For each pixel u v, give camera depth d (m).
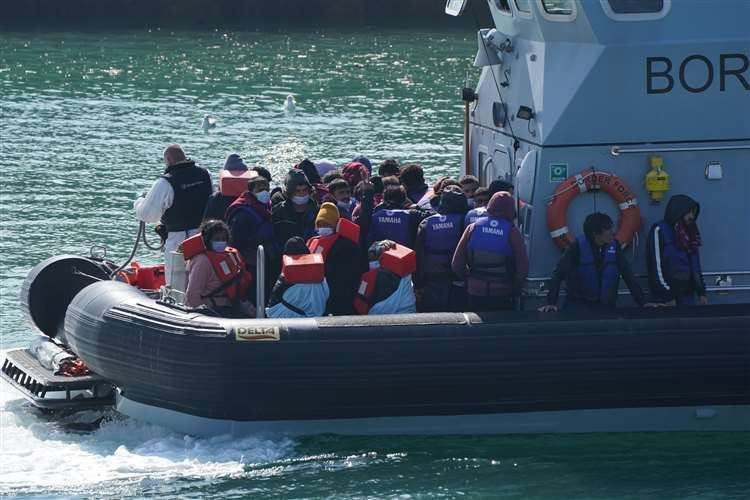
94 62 100.56
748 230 26.09
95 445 25.06
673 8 25.02
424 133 69.44
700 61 25.31
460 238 25.88
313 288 25.11
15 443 25.22
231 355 23.92
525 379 24.36
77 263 29.62
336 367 24.03
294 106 76.50
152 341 24.62
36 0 134.88
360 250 26.06
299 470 23.69
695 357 24.39
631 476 23.66
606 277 25.09
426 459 24.23
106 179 56.75
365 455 24.34
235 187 27.97
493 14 27.53
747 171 25.84
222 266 25.77
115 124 72.38
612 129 25.39
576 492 22.97
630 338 24.28
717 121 25.55
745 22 25.27
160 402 25.28
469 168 30.38
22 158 61.59
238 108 79.12
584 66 25.11
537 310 25.00
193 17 137.50
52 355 27.94
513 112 26.98
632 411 25.17
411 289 25.83
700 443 25.02
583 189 25.33
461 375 24.23
